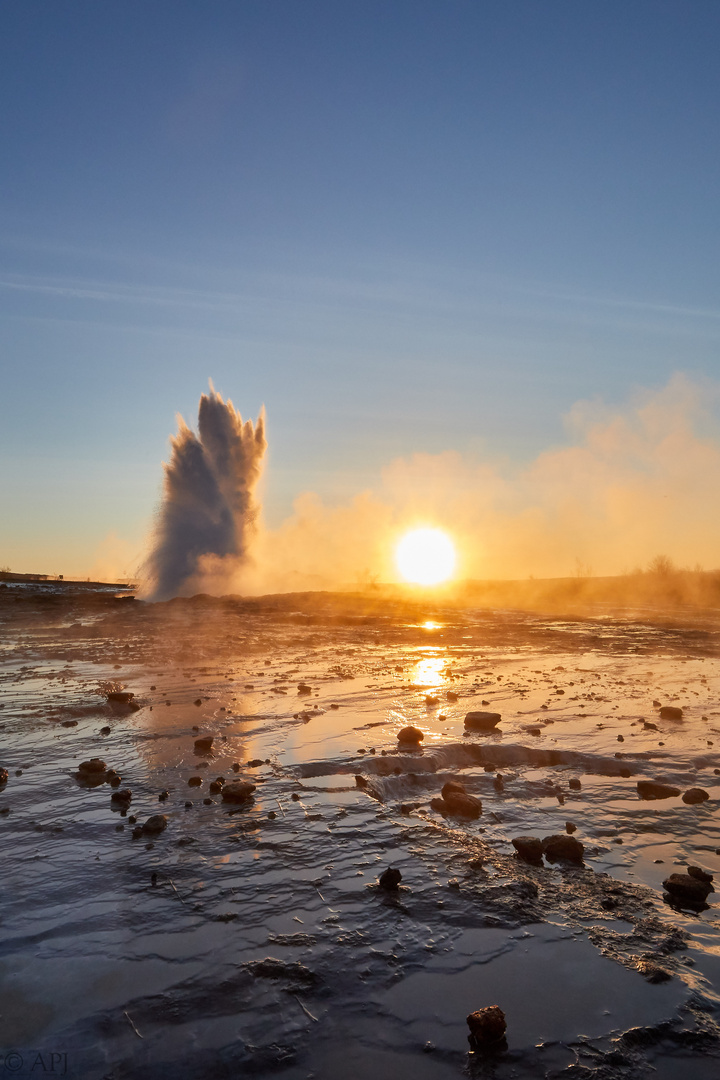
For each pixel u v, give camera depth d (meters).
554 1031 3.07
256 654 16.52
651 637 22.41
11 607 29.28
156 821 5.34
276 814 5.74
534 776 7.16
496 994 3.33
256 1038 2.99
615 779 7.08
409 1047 2.96
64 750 7.57
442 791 6.60
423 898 4.31
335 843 5.16
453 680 12.92
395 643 19.77
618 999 3.31
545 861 5.02
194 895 4.27
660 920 4.11
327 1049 2.94
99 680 12.08
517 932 3.92
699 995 3.36
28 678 12.31
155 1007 3.18
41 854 4.84
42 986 3.33
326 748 7.75
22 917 3.97
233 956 3.61
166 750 7.58
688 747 8.06
